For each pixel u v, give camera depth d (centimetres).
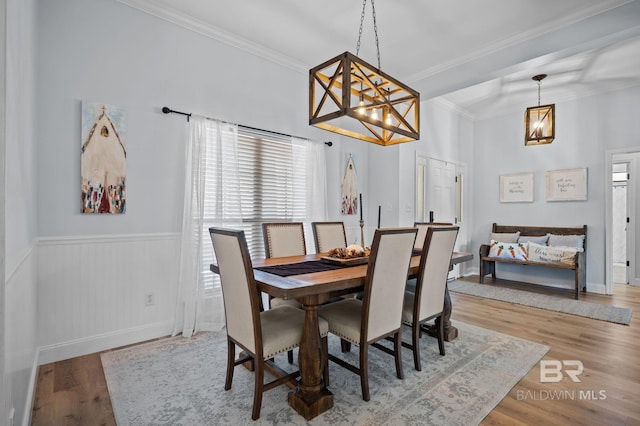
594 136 454
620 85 431
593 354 246
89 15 248
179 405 179
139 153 270
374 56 364
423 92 406
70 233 239
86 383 202
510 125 536
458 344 265
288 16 293
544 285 487
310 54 362
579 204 466
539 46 310
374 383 203
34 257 211
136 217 269
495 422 165
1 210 104
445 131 520
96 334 250
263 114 354
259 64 351
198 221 290
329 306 222
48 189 230
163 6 278
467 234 568
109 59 256
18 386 145
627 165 506
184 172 295
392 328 200
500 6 275
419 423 164
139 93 271
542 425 162
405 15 289
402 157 447
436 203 503
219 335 286
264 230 285
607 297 421
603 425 163
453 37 325
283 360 236
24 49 167
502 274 534
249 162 345
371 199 478
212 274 302
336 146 435
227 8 281
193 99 301
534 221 509
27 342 174
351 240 453
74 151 241
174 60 290
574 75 405
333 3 274
